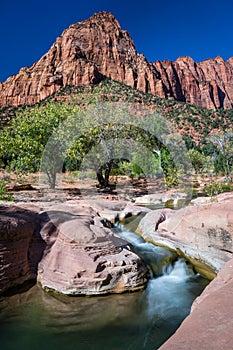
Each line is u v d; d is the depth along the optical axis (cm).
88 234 495
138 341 354
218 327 198
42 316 398
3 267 443
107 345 348
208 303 240
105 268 461
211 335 189
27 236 498
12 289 452
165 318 401
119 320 396
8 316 397
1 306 416
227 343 178
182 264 570
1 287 435
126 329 378
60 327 377
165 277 534
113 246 506
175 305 432
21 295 445
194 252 561
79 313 408
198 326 204
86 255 466
